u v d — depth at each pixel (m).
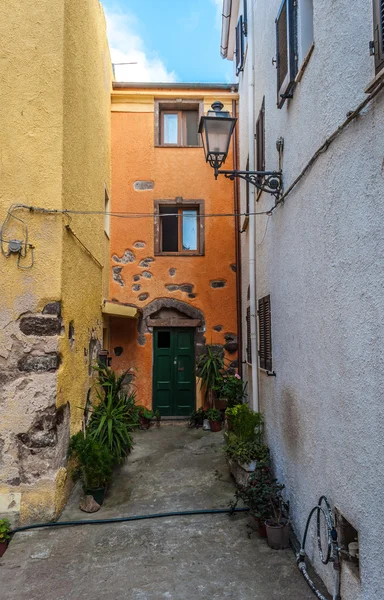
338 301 2.63
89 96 5.82
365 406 2.25
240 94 8.18
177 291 8.24
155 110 8.45
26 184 4.23
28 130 4.28
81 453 4.43
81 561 3.39
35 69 4.33
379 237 2.09
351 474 2.43
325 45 2.86
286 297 4.02
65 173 4.43
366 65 2.22
